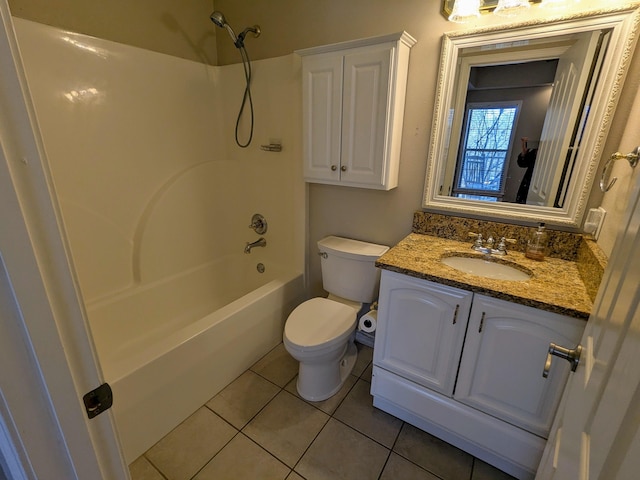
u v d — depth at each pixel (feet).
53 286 1.38
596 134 4.20
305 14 5.98
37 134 1.26
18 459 1.42
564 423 2.52
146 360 4.43
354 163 5.61
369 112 5.20
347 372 6.16
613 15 3.84
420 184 5.69
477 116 4.94
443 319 4.25
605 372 1.71
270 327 6.72
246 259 8.54
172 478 4.26
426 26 4.97
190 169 7.41
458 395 4.43
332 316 5.73
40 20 4.87
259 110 7.13
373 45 4.90
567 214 4.59
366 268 6.02
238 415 5.24
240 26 6.92
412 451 4.67
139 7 5.98
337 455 4.61
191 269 7.73
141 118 6.33
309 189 7.01
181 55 6.84
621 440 1.27
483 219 5.27
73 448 1.57
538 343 3.66
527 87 4.54
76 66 5.31
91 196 5.82
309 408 5.40
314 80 5.57
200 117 7.43
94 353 1.60
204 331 5.17
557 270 4.32
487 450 4.42
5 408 1.33
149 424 4.58
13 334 1.29
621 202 3.65
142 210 6.66
